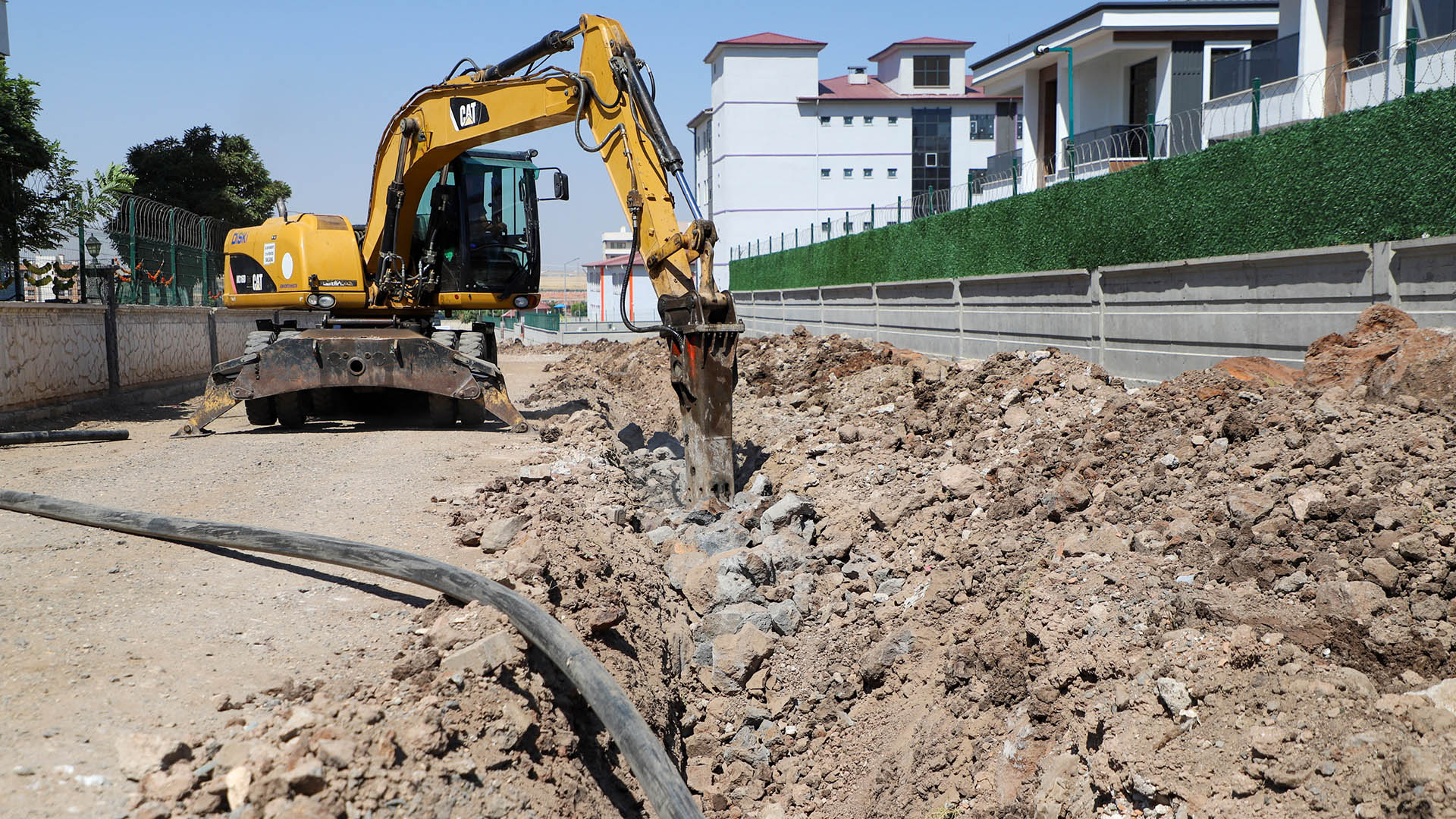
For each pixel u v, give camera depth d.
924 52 62.50
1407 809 3.71
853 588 8.42
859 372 16.33
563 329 47.34
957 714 6.08
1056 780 4.92
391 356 12.88
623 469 11.58
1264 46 19.91
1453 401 7.38
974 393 12.61
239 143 41.03
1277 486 6.70
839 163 62.25
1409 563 5.25
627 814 4.79
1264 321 11.00
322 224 14.30
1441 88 9.07
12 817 3.29
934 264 20.53
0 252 16.42
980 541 7.99
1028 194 16.58
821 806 6.34
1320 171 10.47
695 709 6.90
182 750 3.71
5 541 6.92
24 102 16.33
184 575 6.17
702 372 9.81
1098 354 14.21
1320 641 4.87
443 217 14.42
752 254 40.97
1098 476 8.52
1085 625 5.78
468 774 4.03
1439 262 8.99
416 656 4.66
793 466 11.99
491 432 13.23
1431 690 4.23
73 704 4.19
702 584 8.05
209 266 23.64
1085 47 27.81
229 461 10.55
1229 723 4.54
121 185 17.17
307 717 3.96
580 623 5.74
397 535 7.21
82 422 15.03
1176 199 12.79
